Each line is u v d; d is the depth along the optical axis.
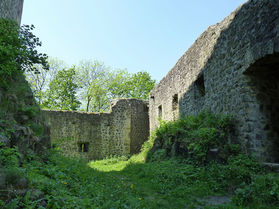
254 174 4.04
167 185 4.63
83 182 3.97
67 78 23.45
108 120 14.61
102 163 11.84
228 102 5.77
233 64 5.55
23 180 2.47
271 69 4.85
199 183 4.50
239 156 4.73
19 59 4.90
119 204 3.19
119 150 14.24
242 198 3.43
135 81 25.27
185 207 3.50
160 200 3.87
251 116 4.86
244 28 5.05
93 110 24.70
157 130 9.32
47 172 3.55
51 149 5.80
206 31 7.36
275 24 4.01
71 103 23.14
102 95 24.16
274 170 4.06
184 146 6.39
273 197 3.23
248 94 4.96
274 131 4.85
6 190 2.17
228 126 5.45
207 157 5.27
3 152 2.90
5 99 4.23
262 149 4.70
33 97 5.91
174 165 5.80
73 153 13.50
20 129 3.78
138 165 7.69
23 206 2.15
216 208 3.29
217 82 6.46
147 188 4.70
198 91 8.34
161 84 12.76
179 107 9.90
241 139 5.09
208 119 6.16
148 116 15.73
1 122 3.53
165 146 7.93
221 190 4.15
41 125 5.30
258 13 4.53
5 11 6.59
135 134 14.80
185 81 9.29
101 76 25.17
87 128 14.16
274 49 4.00
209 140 5.38
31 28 5.09
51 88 22.78
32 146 4.26
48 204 2.34
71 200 2.70
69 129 13.72
